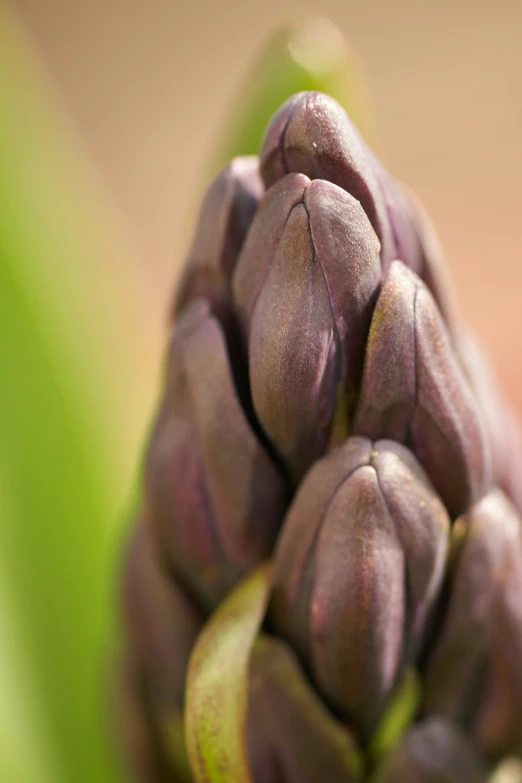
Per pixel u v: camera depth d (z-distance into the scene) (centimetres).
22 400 13
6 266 13
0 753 12
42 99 14
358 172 10
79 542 13
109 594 13
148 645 11
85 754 13
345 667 10
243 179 10
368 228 10
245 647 10
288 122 10
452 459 10
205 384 10
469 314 28
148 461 11
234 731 10
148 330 17
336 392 10
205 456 10
